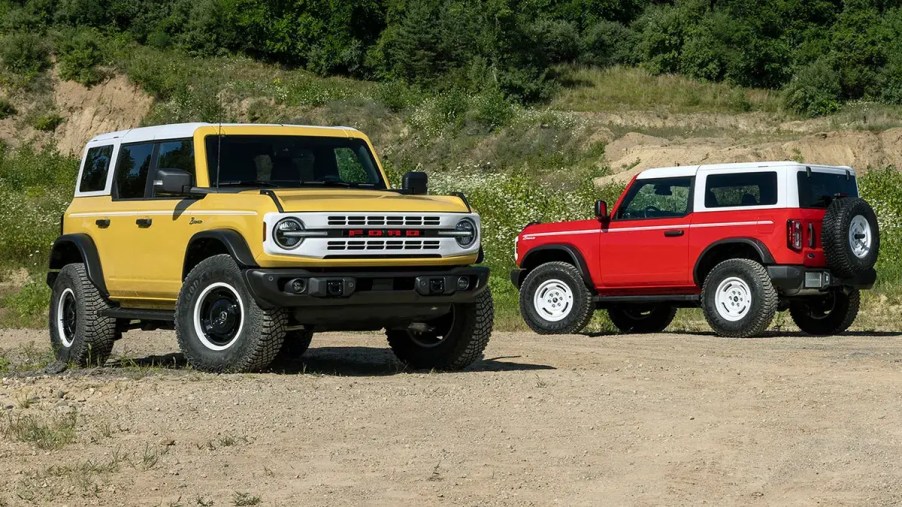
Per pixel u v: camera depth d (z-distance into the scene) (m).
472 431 8.00
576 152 54.00
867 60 71.94
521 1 72.94
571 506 6.32
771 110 68.75
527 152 54.69
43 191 46.16
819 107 67.75
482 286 10.75
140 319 11.41
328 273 10.09
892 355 12.29
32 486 6.66
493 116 58.16
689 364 11.64
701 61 73.12
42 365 12.07
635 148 51.06
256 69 70.69
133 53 67.69
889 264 23.22
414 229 10.39
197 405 8.79
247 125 11.27
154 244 11.09
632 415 8.52
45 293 21.69
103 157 12.23
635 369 11.16
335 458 7.29
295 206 10.04
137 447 7.60
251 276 9.98
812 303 16.78
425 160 56.38
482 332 11.16
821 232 15.56
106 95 64.06
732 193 15.93
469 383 9.99
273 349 10.25
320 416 8.44
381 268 10.33
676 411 8.67
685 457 7.34
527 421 8.32
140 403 8.93
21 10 69.88
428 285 10.37
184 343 10.57
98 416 8.53
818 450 7.48
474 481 6.79
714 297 15.72
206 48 71.38
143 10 73.19
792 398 9.20
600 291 17.03
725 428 8.10
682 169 16.42
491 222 26.06
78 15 70.56
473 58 70.06
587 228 17.12
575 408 8.77
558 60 74.88
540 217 27.03
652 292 16.66
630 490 6.63
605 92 70.88
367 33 75.19
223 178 10.92
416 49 70.00
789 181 15.49
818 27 76.12
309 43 72.94
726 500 6.45
